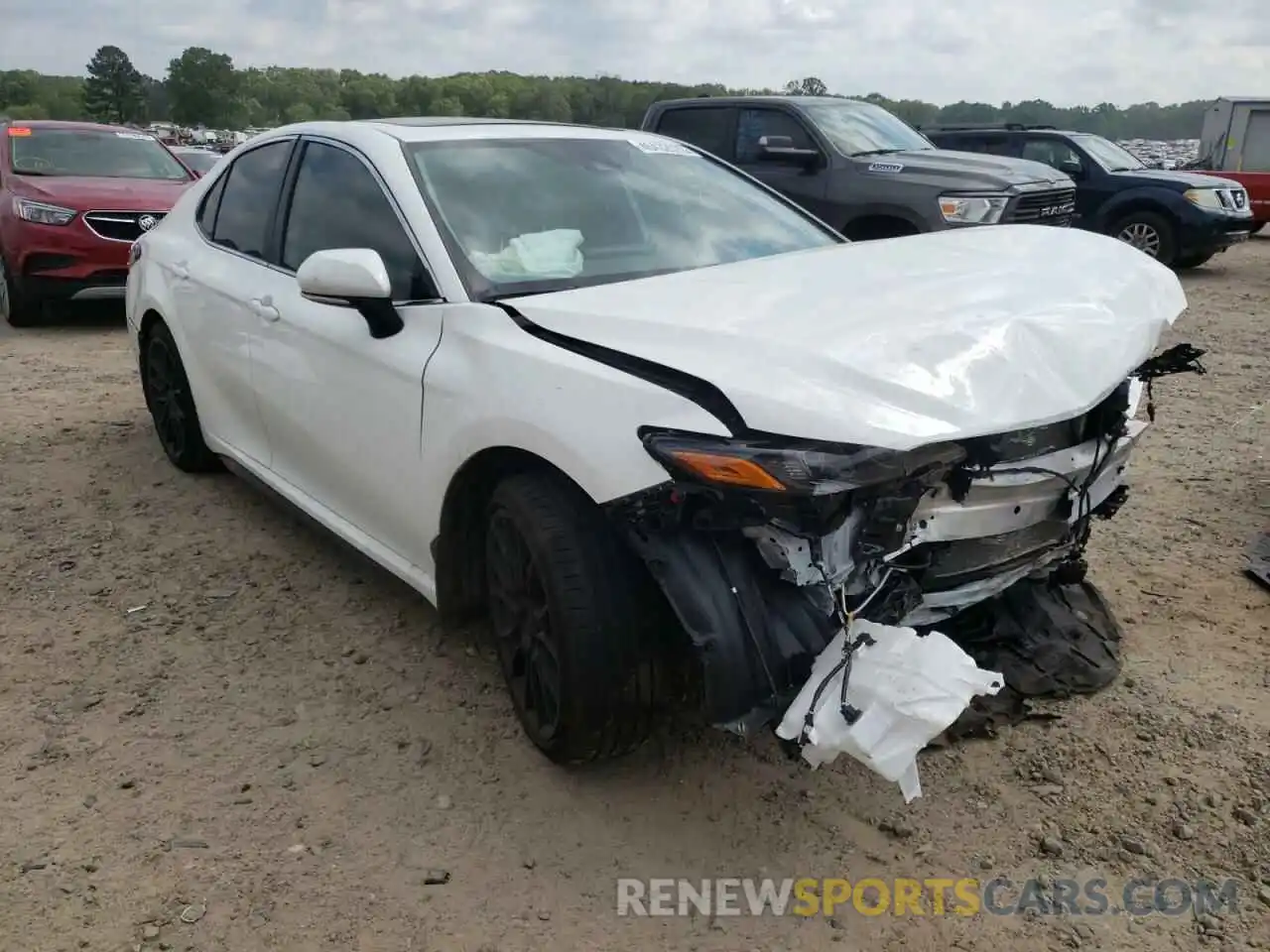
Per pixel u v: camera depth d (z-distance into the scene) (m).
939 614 2.78
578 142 3.97
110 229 9.18
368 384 3.35
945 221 8.73
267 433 4.18
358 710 3.31
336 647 3.68
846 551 2.41
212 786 2.93
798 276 3.12
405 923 2.45
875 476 2.27
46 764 3.03
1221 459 5.66
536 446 2.68
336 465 3.65
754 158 9.87
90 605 3.99
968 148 14.37
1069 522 2.95
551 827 2.78
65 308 10.43
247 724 3.23
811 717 2.32
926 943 2.40
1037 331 2.68
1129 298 3.07
